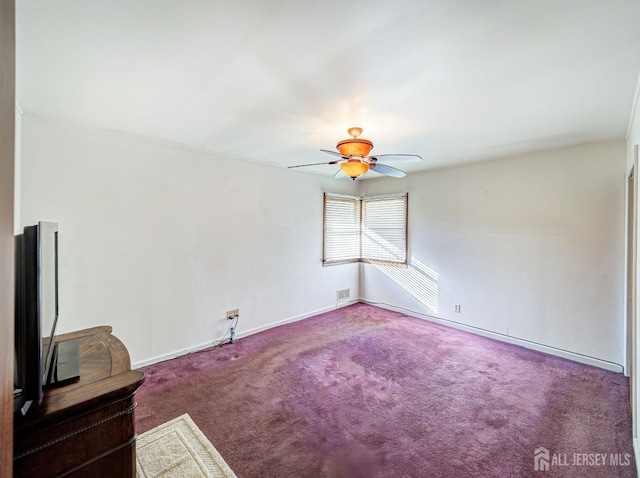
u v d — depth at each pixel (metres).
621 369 2.93
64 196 2.53
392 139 2.94
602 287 3.04
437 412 2.29
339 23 1.28
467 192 4.03
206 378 2.78
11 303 0.75
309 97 2.01
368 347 3.51
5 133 0.72
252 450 1.89
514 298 3.62
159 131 2.74
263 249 4.01
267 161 3.89
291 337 3.81
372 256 5.26
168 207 3.13
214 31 1.34
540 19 1.25
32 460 0.98
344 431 2.08
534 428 2.11
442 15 1.23
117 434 1.16
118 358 1.40
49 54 1.52
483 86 1.85
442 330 4.09
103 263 2.75
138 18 1.25
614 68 1.64
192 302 3.34
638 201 1.96
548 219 3.36
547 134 2.78
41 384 1.03
